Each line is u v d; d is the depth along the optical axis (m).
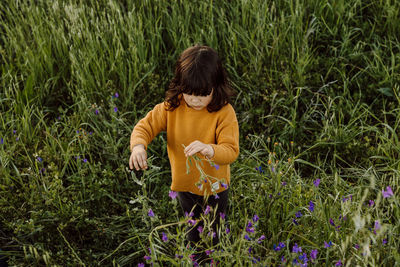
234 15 4.25
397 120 3.35
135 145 2.12
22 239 2.70
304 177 3.23
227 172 2.27
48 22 4.04
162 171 3.19
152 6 4.39
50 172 3.08
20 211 2.77
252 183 2.77
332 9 4.09
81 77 3.58
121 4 4.23
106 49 3.92
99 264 2.54
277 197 2.41
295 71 3.74
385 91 3.59
